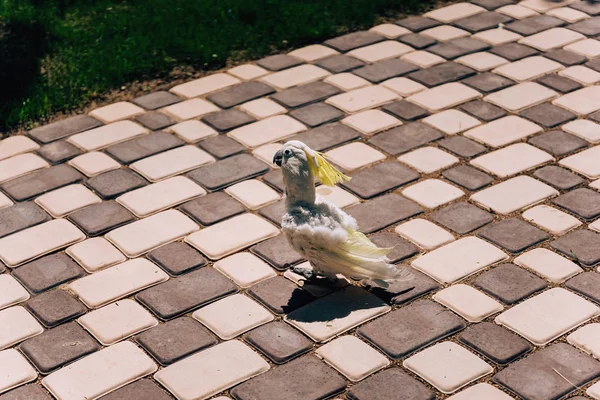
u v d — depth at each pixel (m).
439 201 3.18
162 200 3.23
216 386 2.63
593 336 2.71
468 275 2.91
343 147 3.43
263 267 2.97
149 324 2.81
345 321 2.78
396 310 2.81
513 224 3.08
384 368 2.65
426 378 2.62
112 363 2.71
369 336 2.74
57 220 3.18
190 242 3.07
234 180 3.31
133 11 4.26
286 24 4.14
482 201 3.17
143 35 4.09
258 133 3.51
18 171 3.39
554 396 2.56
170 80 3.85
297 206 2.80
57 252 3.06
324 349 2.71
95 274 2.97
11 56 3.94
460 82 3.74
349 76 3.80
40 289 2.93
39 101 3.72
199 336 2.77
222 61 3.94
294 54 3.97
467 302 2.82
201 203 3.22
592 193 3.18
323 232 2.75
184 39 4.05
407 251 3.00
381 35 4.07
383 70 3.83
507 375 2.62
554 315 2.77
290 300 2.86
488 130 3.48
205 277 2.95
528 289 2.85
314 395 2.60
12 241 3.10
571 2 4.25
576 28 4.05
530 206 3.15
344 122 3.55
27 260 3.03
